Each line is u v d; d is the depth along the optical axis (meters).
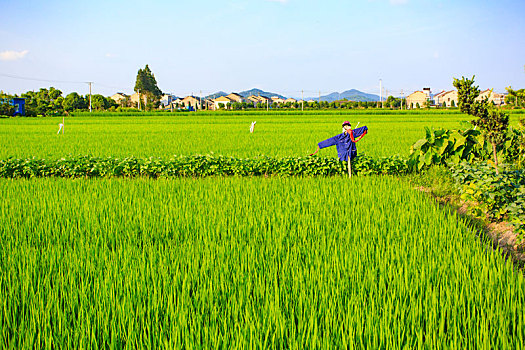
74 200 8.41
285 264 5.00
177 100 160.62
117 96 158.00
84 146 19.00
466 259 5.20
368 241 5.93
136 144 19.73
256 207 7.75
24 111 82.38
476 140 11.75
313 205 7.92
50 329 3.69
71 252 5.54
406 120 48.69
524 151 11.07
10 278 4.76
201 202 8.21
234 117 65.81
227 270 4.87
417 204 7.96
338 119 53.75
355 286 4.46
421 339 3.46
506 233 6.88
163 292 4.40
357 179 10.91
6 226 6.54
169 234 6.41
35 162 12.20
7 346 3.60
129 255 5.34
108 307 4.05
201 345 3.48
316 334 3.56
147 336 3.67
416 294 4.35
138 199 8.47
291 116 66.81
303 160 12.10
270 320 3.77
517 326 3.71
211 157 12.48
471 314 3.99
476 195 7.52
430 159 11.90
